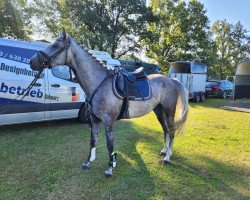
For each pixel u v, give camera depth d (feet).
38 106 22.02
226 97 75.61
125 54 114.21
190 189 13.64
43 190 12.71
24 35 90.74
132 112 15.14
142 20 109.19
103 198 12.32
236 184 14.56
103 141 20.74
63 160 16.43
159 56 120.16
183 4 120.47
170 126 17.10
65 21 105.70
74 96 24.80
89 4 104.37
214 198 12.91
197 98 60.03
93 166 15.74
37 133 22.17
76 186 13.25
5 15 82.33
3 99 19.79
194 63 59.57
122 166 15.99
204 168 16.51
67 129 23.94
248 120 34.42
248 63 56.13
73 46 13.55
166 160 16.69
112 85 14.11
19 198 11.89
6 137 20.59
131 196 12.62
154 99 15.98
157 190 13.33
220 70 192.24
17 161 15.90
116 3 106.11
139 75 15.65
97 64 14.23
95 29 104.94
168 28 122.52
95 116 14.99
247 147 21.49
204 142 22.26
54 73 23.02
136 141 21.36
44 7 108.99
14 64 20.26
